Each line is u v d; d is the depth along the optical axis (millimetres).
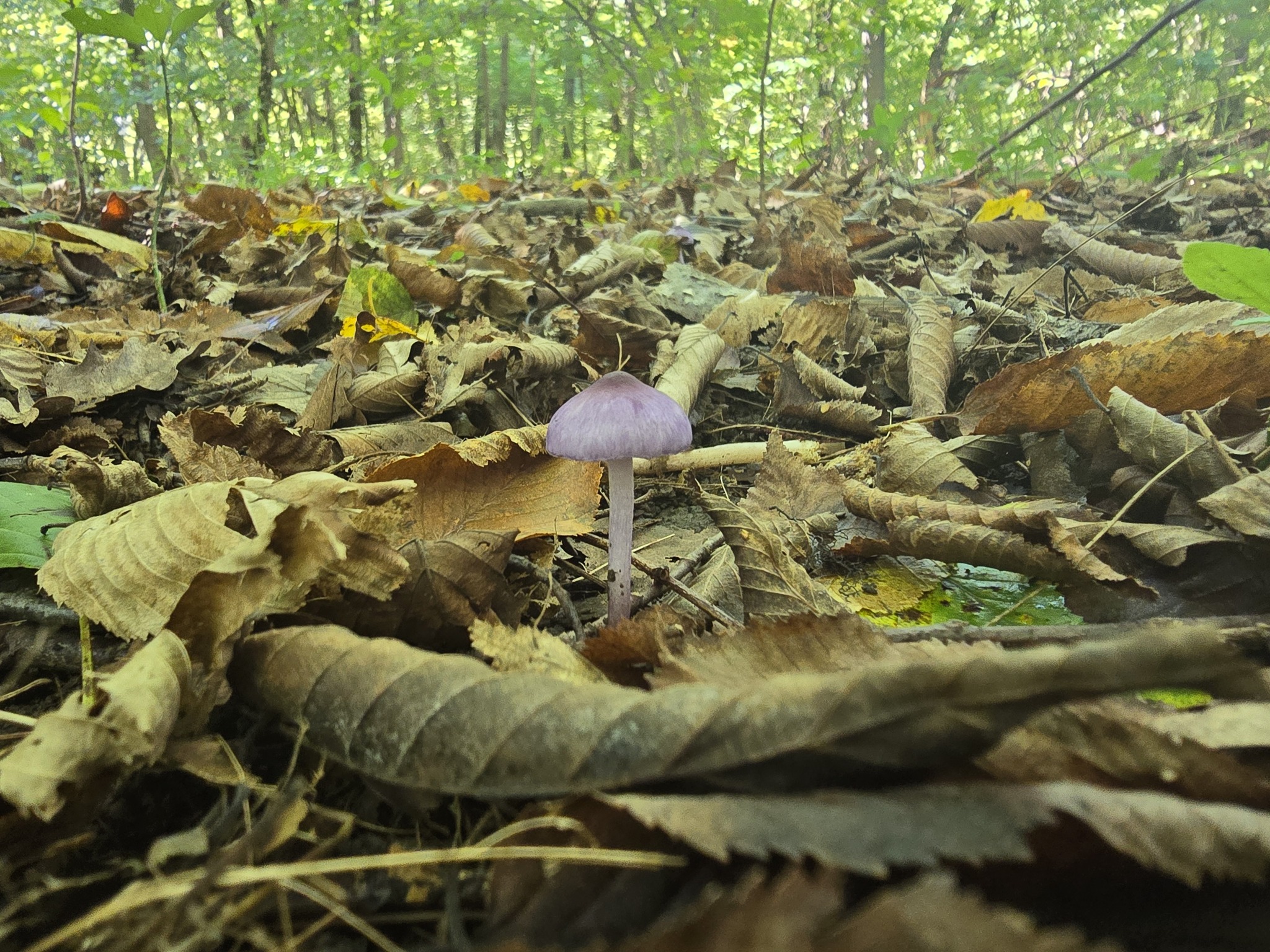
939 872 63
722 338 284
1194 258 150
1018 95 1015
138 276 366
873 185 629
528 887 77
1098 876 75
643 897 74
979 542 158
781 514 184
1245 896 74
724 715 78
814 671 101
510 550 127
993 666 73
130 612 114
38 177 769
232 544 117
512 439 153
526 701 85
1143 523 164
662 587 146
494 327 294
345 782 97
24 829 83
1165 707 100
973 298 301
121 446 210
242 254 387
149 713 88
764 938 59
